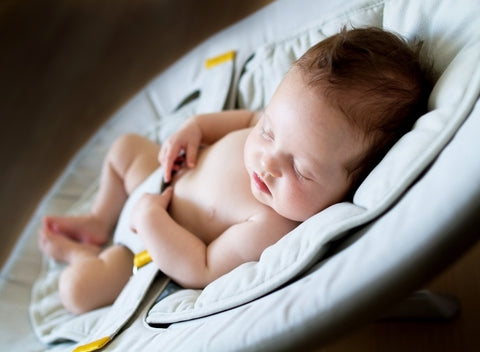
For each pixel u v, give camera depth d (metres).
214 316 0.62
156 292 0.77
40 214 1.17
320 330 0.46
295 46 0.99
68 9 1.93
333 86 0.65
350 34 0.69
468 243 0.42
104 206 1.06
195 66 1.20
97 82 1.69
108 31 1.82
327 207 0.71
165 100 1.24
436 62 0.70
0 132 1.62
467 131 0.51
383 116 0.66
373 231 0.51
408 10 0.78
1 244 1.39
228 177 0.83
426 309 0.93
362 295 0.44
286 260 0.59
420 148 0.55
